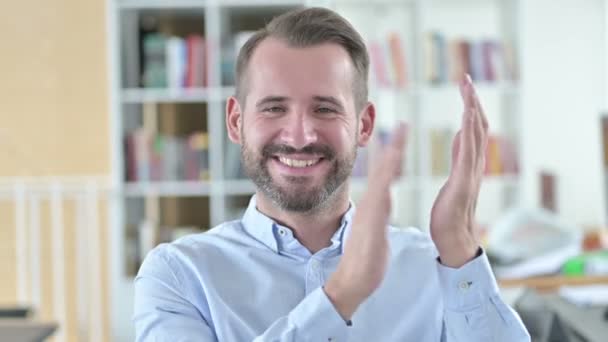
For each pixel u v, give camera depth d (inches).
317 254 53.5
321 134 49.1
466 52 167.2
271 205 54.5
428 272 55.6
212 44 157.8
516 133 169.9
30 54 156.1
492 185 182.4
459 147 44.1
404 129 39.3
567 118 191.6
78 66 156.2
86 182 156.4
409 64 172.9
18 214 157.2
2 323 89.8
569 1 190.4
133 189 158.9
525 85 191.2
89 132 156.7
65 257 158.7
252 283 53.4
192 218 168.6
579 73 191.2
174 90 159.0
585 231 164.4
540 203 176.9
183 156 160.6
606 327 82.3
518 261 125.3
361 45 50.9
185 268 53.7
